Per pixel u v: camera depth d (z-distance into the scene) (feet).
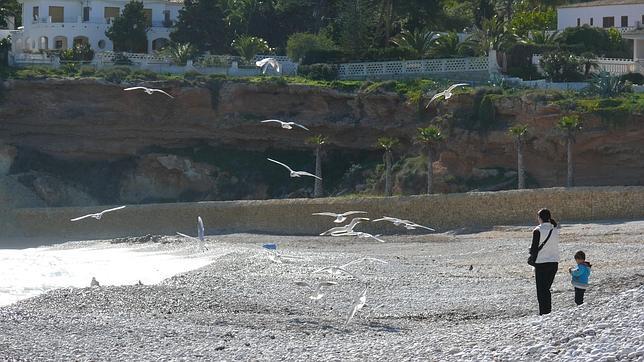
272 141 654.53
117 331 231.91
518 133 535.60
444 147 579.89
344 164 639.76
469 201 506.07
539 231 209.87
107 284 352.08
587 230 446.60
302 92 645.10
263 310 265.95
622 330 178.29
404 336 212.43
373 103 625.00
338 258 410.31
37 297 293.23
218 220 559.38
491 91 584.81
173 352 204.33
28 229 589.73
